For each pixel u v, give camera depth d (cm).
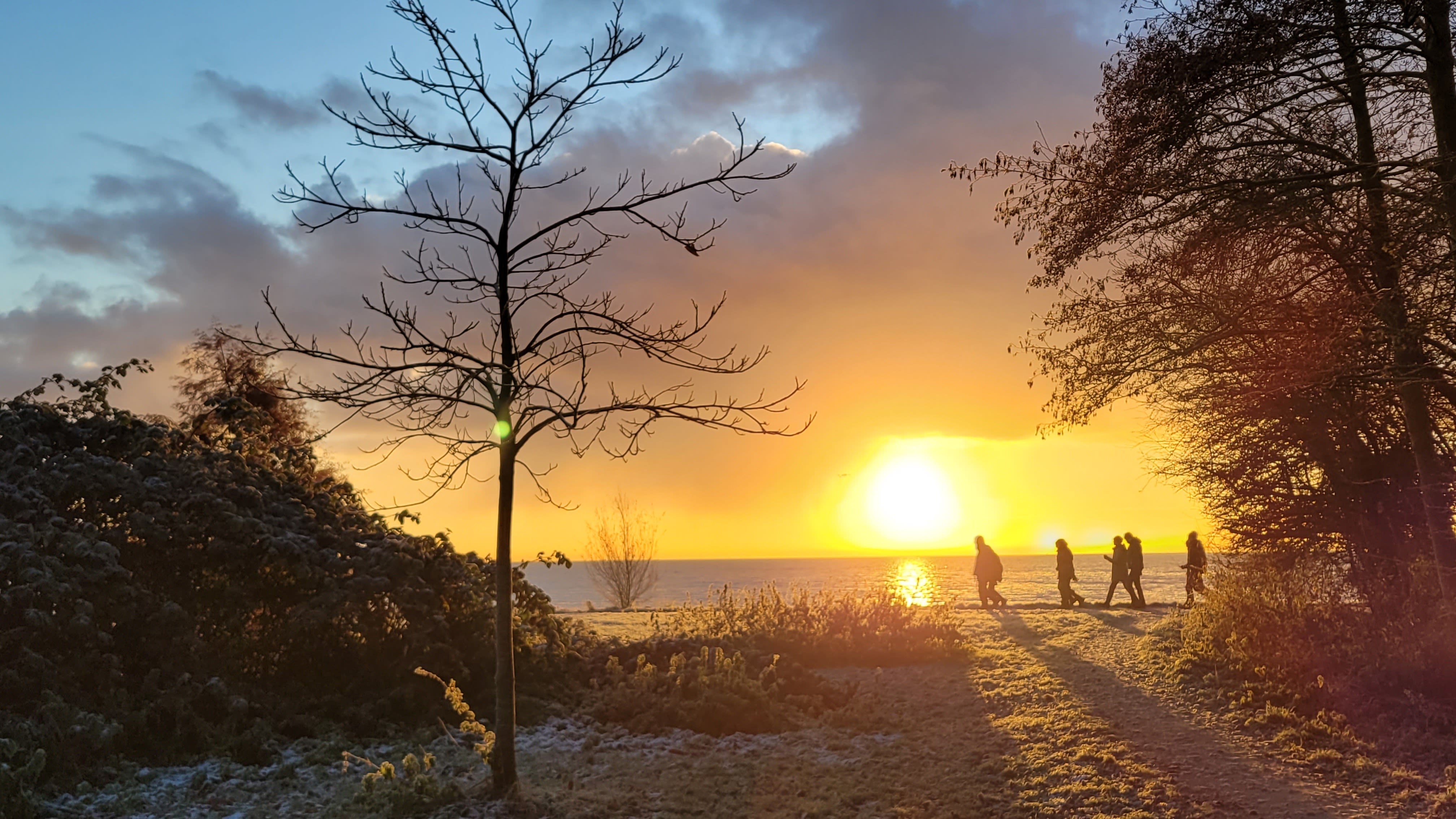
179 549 1072
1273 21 1045
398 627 1114
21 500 983
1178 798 751
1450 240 945
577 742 1010
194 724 906
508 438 780
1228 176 1107
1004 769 867
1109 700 1121
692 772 885
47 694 831
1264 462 1392
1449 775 768
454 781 789
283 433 1667
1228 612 1332
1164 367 1201
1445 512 1084
